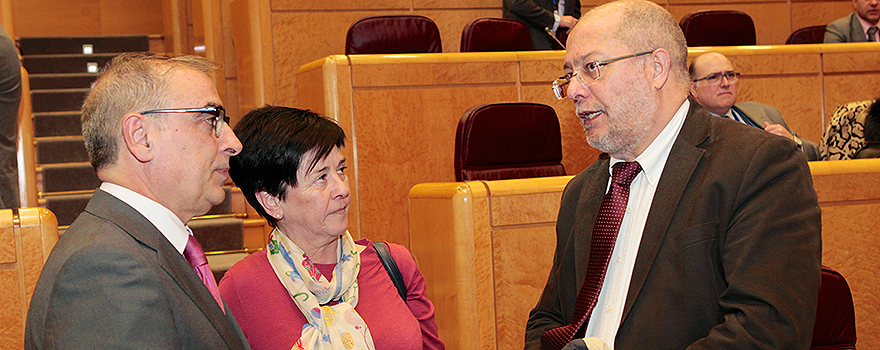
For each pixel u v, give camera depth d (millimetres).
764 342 1080
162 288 1016
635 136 1313
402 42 3902
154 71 1127
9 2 4906
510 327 2184
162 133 1107
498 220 2172
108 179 1129
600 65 1296
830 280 1523
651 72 1296
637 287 1236
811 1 5895
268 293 1389
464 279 2131
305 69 3752
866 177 2270
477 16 5098
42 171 4461
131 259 1000
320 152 1386
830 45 4129
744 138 1250
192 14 5832
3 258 1900
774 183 1183
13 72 2520
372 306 1434
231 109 5133
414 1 4922
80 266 969
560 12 4594
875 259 2275
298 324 1367
